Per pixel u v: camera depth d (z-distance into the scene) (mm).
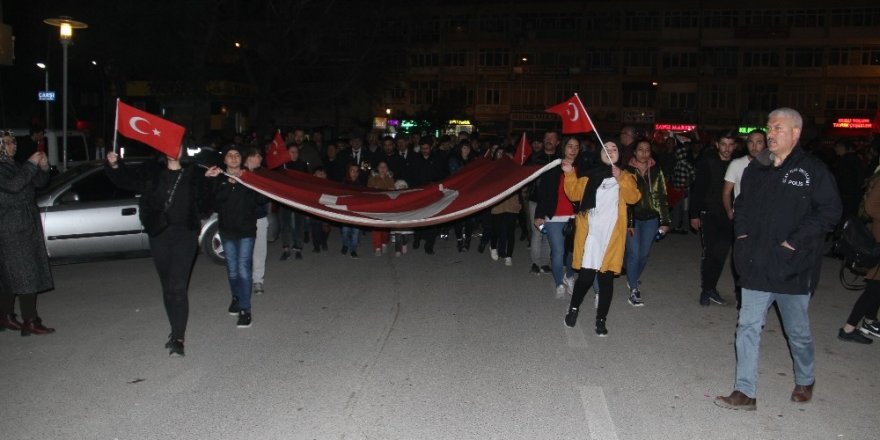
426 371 6004
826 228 4961
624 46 56781
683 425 4941
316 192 9500
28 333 7078
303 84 28359
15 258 6926
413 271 10633
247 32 25625
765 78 54438
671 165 14758
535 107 58312
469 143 15656
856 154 12719
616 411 5172
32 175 6887
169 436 4727
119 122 6195
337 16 25812
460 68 59312
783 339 7078
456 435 4742
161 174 6348
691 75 55719
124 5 21000
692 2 55469
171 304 6398
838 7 52875
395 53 28500
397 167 14008
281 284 9609
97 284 9547
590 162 8438
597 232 6957
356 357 6383
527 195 11641
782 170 5059
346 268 10852
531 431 4816
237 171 7375
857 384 5805
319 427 4867
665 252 12922
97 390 5566
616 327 7473
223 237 7391
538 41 57844
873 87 52562
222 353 6488
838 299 9047
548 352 6555
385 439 4684
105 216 10227
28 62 34625
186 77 23266
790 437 4773
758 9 54594
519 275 10344
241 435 4742
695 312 8188
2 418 5031
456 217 8773
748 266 5152
